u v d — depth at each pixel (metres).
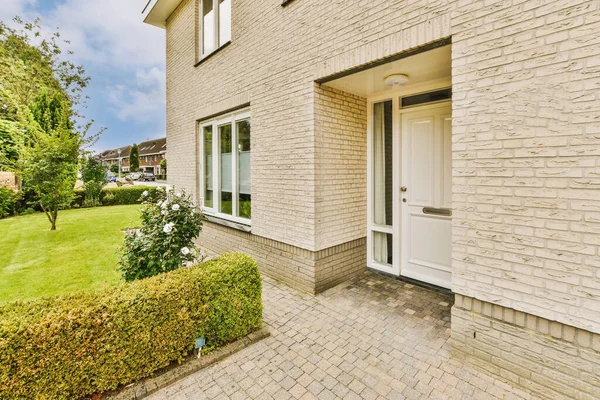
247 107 5.12
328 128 3.98
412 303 3.63
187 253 3.39
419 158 4.09
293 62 4.02
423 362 2.55
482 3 2.32
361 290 4.03
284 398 2.18
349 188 4.34
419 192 4.11
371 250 4.70
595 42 1.86
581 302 1.95
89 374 2.09
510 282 2.23
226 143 5.88
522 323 2.21
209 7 6.25
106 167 15.35
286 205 4.25
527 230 2.15
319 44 3.66
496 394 2.19
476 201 2.37
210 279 2.68
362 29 3.20
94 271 4.81
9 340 1.80
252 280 2.97
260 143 4.66
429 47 2.79
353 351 2.72
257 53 4.64
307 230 3.94
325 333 3.01
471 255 2.41
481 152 2.34
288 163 4.18
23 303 2.16
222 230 5.85
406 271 4.32
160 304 2.37
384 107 4.46
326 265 4.04
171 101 7.60
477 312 2.43
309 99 3.83
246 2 4.82
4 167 9.95
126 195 15.21
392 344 2.82
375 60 3.11
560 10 1.98
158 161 54.75
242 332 2.89
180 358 2.49
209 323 2.68
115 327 2.17
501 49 2.23
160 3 7.06
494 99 2.27
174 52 7.36
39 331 1.90
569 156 1.97
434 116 3.92
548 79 2.04
